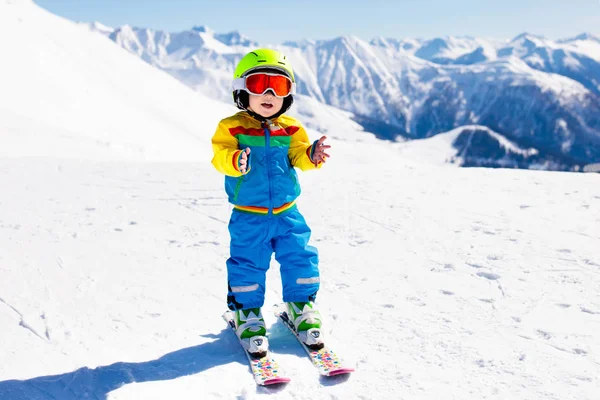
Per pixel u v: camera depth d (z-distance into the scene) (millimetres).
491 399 2223
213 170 9352
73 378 2402
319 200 6711
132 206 6418
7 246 4570
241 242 2836
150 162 10578
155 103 69562
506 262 4094
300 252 2889
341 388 2359
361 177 8703
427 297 3428
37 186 7562
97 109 51750
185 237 5023
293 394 2318
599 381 2340
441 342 2770
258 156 2830
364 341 2822
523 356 2580
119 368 2500
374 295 3496
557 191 6992
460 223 5395
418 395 2275
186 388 2342
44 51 65312
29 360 2562
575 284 3592
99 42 87312
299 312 2840
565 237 4785
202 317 3148
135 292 3529
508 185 7562
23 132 20531
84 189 7430
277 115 2920
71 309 3211
